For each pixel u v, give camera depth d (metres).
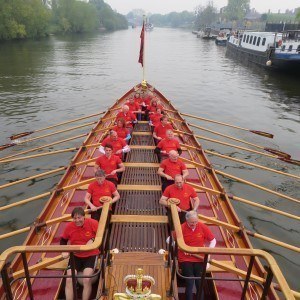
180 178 6.50
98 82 30.73
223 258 6.01
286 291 3.15
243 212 10.20
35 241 6.39
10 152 14.22
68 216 6.79
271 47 33.12
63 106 21.89
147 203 7.82
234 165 13.52
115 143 9.46
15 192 11.02
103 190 6.69
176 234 3.96
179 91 27.72
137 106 14.53
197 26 161.88
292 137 16.97
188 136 12.77
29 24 71.12
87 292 4.95
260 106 23.11
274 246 8.72
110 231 6.74
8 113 19.94
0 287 4.94
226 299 5.18
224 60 50.00
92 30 117.25
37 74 33.72
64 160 13.52
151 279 4.58
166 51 63.53
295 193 11.41
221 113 21.31
